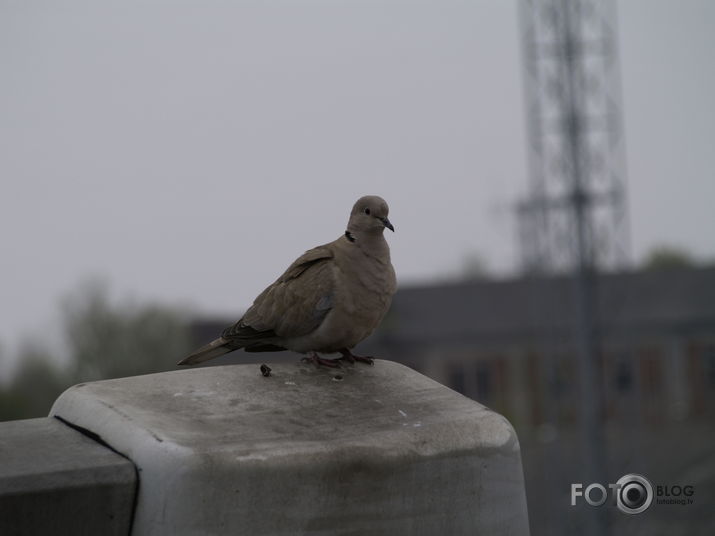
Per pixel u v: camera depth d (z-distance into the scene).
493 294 59.06
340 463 4.89
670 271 58.50
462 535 5.23
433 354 57.25
